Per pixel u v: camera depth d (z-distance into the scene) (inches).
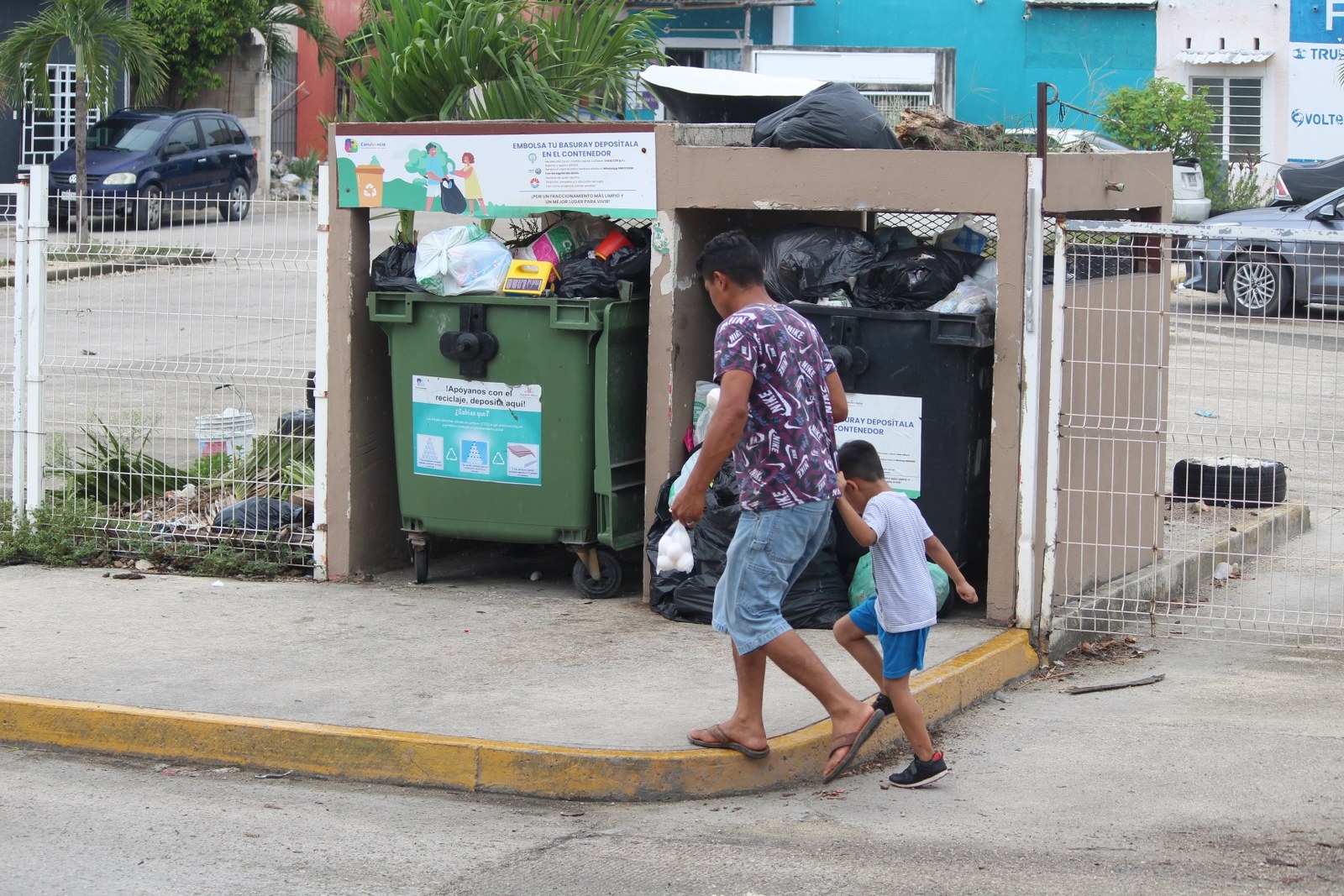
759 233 295.7
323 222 298.2
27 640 260.5
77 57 893.8
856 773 214.7
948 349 266.5
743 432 197.6
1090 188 285.3
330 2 1393.9
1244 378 523.8
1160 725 233.8
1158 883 174.1
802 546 201.0
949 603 272.7
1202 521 352.8
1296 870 177.5
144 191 944.3
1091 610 277.3
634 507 292.4
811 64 1080.2
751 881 175.8
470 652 254.2
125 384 498.0
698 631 267.9
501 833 192.5
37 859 182.4
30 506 329.1
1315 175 826.2
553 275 282.8
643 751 205.9
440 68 320.2
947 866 179.9
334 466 303.1
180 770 216.7
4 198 914.7
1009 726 234.2
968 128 295.3
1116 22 1068.5
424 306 289.3
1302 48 1043.3
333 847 187.2
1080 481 281.3
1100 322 284.8
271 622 272.8
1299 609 300.4
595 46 339.9
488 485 290.0
